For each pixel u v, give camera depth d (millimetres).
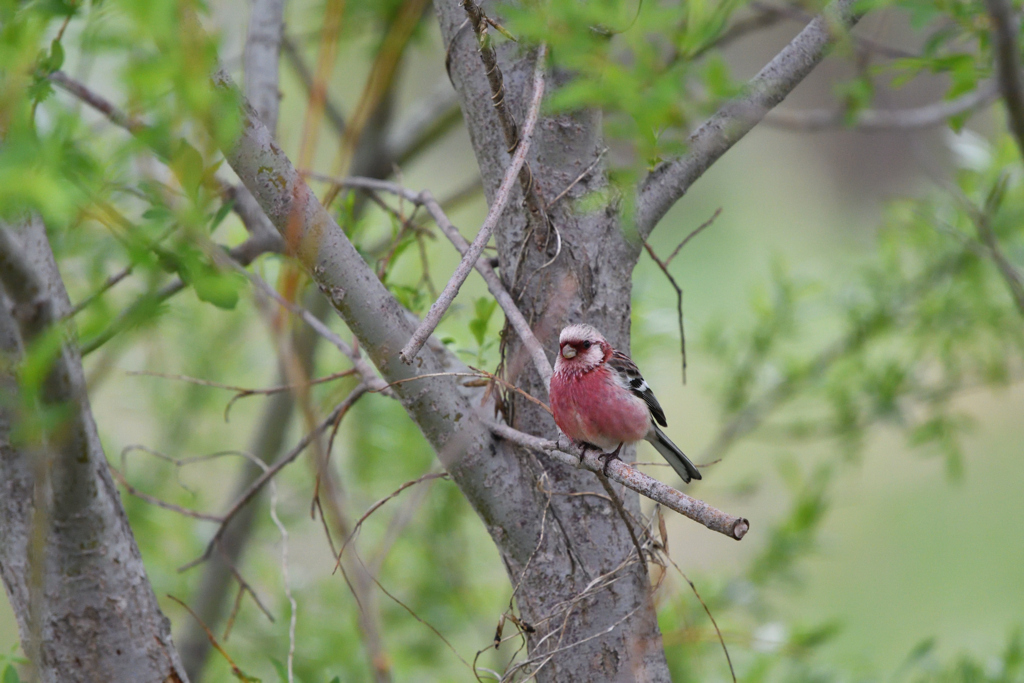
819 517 11992
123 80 4105
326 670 11125
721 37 9625
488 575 13266
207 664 11766
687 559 18094
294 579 12461
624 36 6316
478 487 6828
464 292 16312
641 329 12055
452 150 30531
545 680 6887
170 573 12641
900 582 20438
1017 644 9875
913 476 24219
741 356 13477
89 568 6023
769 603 12188
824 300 13328
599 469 6129
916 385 13016
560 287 7188
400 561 12609
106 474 6148
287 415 12258
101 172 5797
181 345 13648
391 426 12555
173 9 3930
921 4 7117
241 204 8445
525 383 7336
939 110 9930
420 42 12047
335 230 6266
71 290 10156
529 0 5965
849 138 36625
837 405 13078
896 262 12805
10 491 6098
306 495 13289
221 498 14758
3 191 4086
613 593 6945
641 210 7340
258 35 9508
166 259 5953
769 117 11219
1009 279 8836
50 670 6035
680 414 23109
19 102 4406
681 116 6480
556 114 6988
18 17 4730
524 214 7195
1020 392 26953
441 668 12172
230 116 4391
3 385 5922
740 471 20641
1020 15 7398
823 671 10414
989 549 21250
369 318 6375
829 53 7145
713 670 11039
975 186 11859
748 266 30359
